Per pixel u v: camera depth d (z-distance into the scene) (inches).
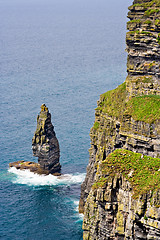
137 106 4242.1
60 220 6437.0
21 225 6318.9
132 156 4008.4
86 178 6486.2
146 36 4731.8
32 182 7637.8
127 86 5014.8
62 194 7239.2
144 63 4832.7
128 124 4178.2
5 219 6461.6
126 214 3828.7
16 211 6697.8
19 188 7450.8
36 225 6318.9
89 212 4207.7
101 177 4028.1
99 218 4055.1
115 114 5329.7
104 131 5521.7
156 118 4005.9
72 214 6594.5
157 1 4776.1
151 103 4200.3
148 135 4015.8
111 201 3912.4
